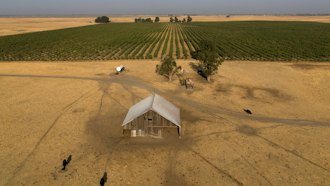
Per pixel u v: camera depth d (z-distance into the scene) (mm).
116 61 67938
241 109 38500
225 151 27969
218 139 30266
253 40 107938
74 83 49406
